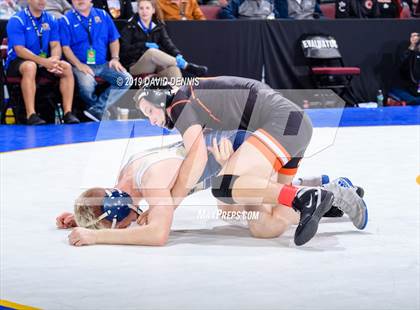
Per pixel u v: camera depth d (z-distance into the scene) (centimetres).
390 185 505
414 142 708
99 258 346
